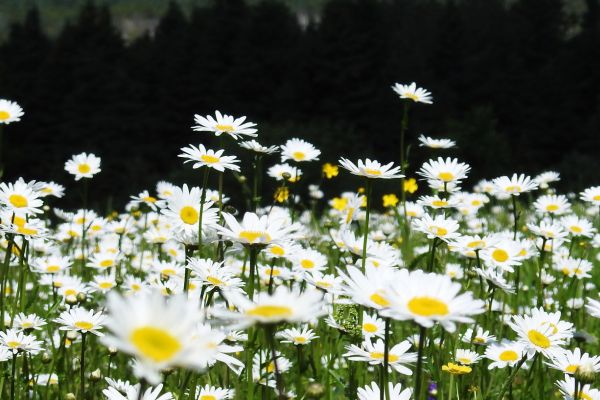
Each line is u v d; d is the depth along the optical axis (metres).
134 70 55.50
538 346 2.87
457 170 4.46
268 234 2.77
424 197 4.55
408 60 52.25
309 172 19.53
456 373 3.04
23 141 53.94
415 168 42.97
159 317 1.30
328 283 3.45
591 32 53.72
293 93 53.03
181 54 55.53
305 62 53.19
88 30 58.00
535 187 4.11
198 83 54.62
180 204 3.39
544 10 58.62
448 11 57.19
